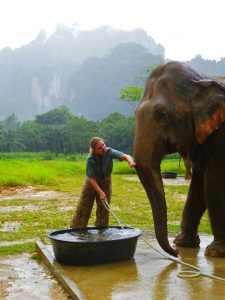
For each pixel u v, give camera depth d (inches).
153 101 227.0
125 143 3698.3
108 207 254.5
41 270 241.3
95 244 226.4
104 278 205.2
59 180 940.0
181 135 228.4
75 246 226.1
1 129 3828.7
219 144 233.1
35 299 195.2
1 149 3494.1
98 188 255.4
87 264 227.8
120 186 810.2
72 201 574.2
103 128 3875.5
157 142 222.1
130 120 3742.6
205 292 182.7
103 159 259.9
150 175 220.1
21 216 438.9
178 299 174.1
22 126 4077.3
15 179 824.3
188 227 270.1
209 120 224.7
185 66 238.1
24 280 223.6
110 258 231.0
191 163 251.8
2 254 278.7
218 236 245.3
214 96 227.1
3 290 208.5
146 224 389.1
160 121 223.1
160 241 218.8
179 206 513.7
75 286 194.2
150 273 212.4
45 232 354.6
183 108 227.3
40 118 4574.3
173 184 869.8
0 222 405.4
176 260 233.8
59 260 234.2
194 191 268.1
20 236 336.8
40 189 746.8
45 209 494.9
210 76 254.8
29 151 3863.2
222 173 236.5
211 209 241.8
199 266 224.8
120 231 261.0
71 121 3858.3
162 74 234.7
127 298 176.7
